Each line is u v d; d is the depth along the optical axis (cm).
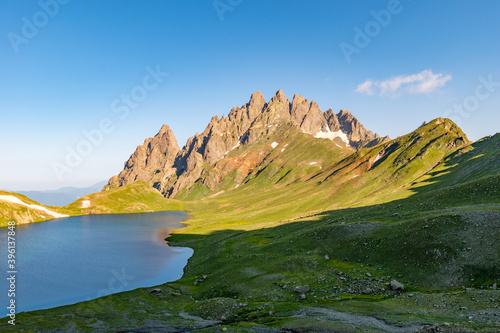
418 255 5003
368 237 6309
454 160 15838
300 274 5522
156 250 11119
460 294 3659
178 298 5628
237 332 3256
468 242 4753
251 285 5416
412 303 3662
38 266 8681
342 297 4322
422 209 7550
